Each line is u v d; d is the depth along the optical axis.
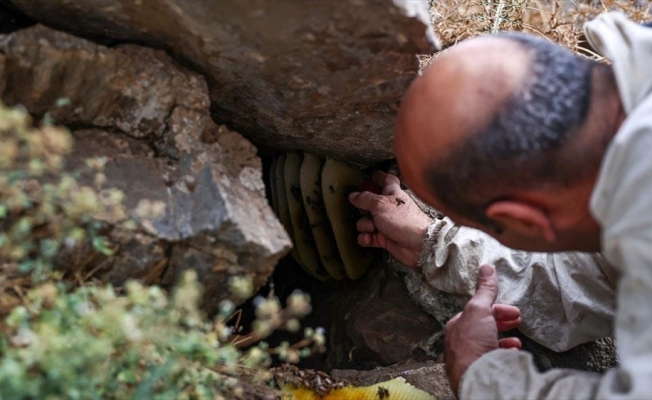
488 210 1.31
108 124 1.54
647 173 1.14
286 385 1.79
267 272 1.51
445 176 1.31
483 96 1.26
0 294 1.31
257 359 1.42
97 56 1.44
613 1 2.49
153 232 1.43
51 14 1.52
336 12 1.38
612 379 1.28
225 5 1.39
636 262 1.18
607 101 1.26
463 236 1.99
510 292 1.91
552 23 2.47
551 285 1.90
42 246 1.32
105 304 1.26
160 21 1.48
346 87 1.65
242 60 1.57
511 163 1.24
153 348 1.32
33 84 1.41
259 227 1.49
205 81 1.60
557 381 1.38
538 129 1.23
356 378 1.92
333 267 2.40
